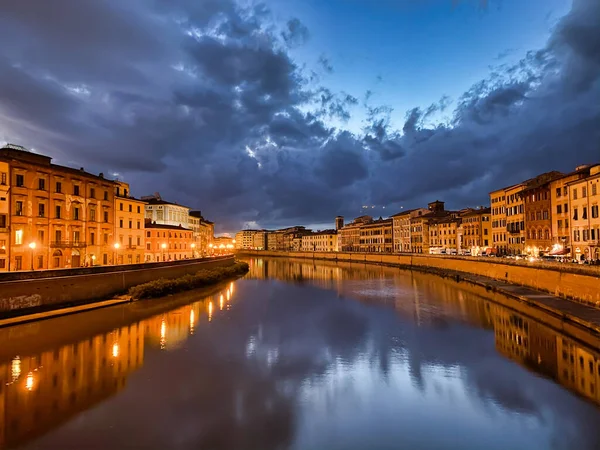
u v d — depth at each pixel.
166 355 28.38
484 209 112.56
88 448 15.98
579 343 31.27
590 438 17.16
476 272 78.81
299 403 20.58
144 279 59.47
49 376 23.80
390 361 27.41
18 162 50.53
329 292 64.69
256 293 63.59
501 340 32.53
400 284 75.19
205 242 142.38
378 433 17.53
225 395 21.45
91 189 63.06
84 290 46.84
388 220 165.62
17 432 17.22
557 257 60.47
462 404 20.55
